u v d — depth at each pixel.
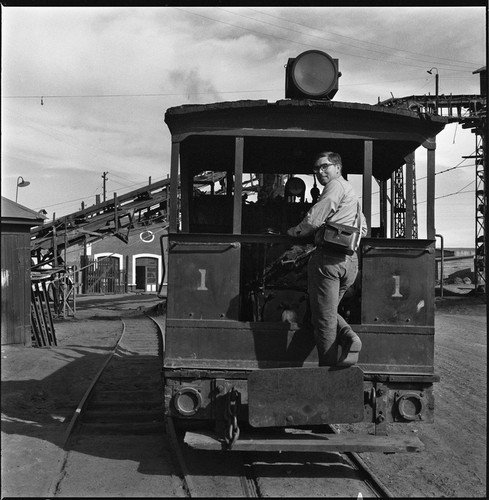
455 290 39.81
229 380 4.97
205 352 5.02
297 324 5.01
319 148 6.33
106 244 50.09
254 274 5.61
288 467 5.37
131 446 6.07
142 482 4.99
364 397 4.98
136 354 13.63
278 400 4.63
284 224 7.39
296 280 5.48
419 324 5.03
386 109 5.05
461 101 29.27
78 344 15.70
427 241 5.04
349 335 4.62
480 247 34.59
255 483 4.96
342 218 4.73
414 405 4.99
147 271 50.88
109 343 15.98
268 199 7.67
